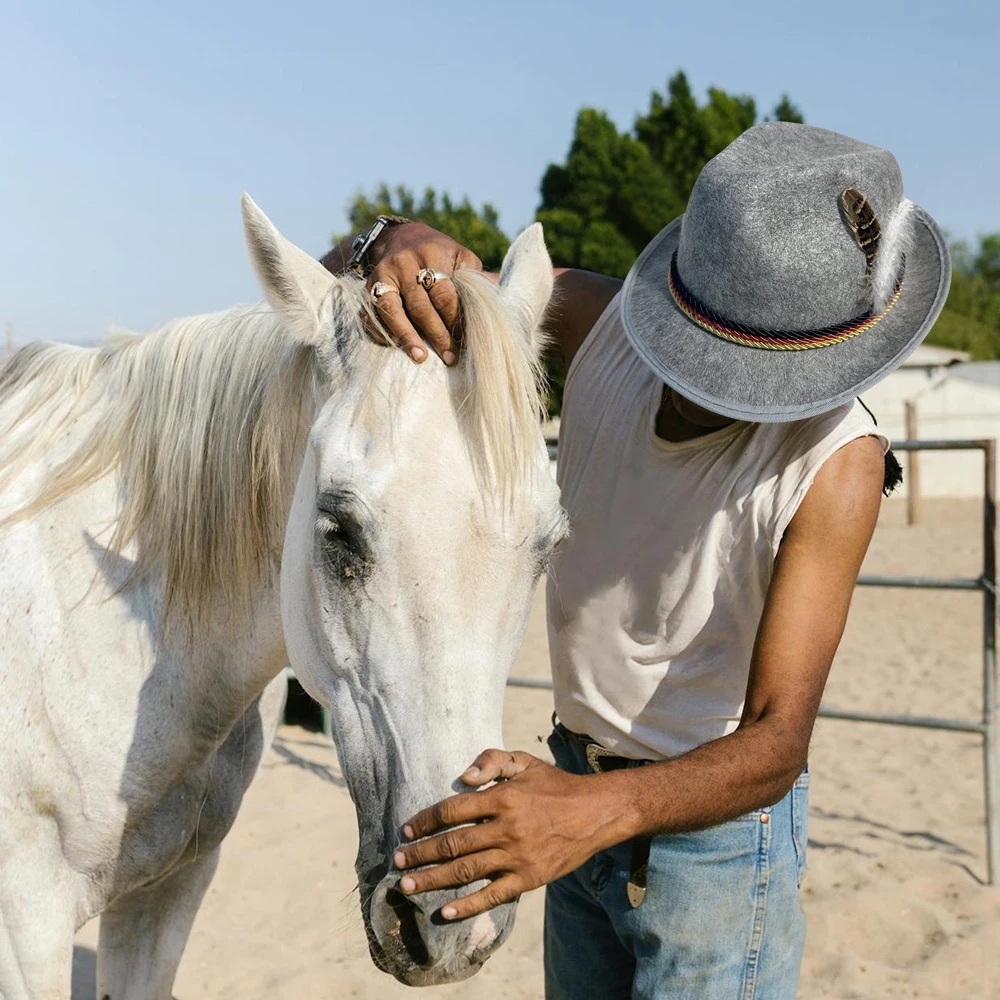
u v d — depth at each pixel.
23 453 1.66
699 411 1.39
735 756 1.16
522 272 1.45
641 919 1.47
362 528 1.18
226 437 1.54
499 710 1.20
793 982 1.52
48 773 1.52
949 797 3.96
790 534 1.32
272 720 1.88
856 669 5.99
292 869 3.28
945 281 1.29
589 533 1.52
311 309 1.35
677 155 18.66
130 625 1.56
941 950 2.80
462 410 1.21
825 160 1.26
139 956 1.78
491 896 1.05
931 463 15.28
